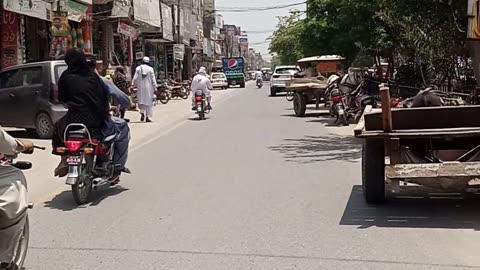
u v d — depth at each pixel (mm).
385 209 8062
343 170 11250
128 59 35062
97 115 8828
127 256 6180
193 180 10406
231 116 25125
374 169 8141
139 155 13758
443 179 7586
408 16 12828
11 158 5426
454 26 12156
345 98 20109
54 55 21875
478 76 11312
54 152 8570
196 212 8039
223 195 9102
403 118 8578
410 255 6109
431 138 7641
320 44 24688
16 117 16953
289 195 9047
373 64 28297
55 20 21359
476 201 8422
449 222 7355
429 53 12984
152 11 38125
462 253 6160
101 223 7555
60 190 9836
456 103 10320
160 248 6438
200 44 69312
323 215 7789
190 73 65188
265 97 42469
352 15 18516
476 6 10758
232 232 7027
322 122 21672
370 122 7906
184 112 27750
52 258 6141
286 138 16766
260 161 12484
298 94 24375
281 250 6316
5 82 17156
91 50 26172
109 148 9133
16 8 17906
